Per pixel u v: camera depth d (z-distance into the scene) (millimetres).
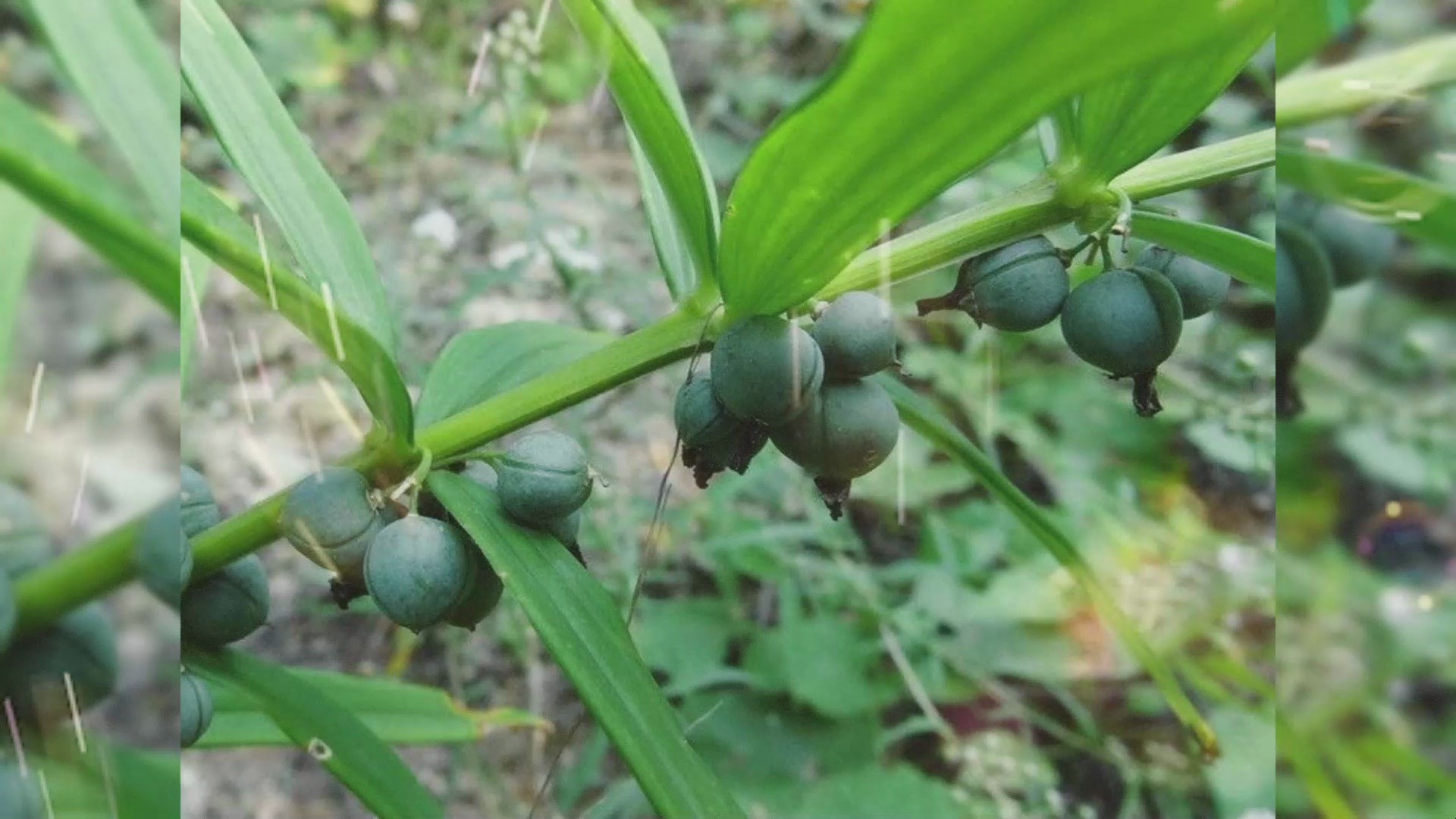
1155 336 134
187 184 123
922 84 99
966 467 153
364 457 133
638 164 148
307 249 137
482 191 415
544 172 434
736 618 347
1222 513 370
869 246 123
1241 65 124
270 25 453
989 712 351
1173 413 351
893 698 339
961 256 136
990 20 92
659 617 342
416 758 332
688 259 146
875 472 378
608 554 360
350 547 128
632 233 430
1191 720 155
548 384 135
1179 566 356
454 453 133
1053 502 394
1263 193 336
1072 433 382
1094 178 134
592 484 132
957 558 377
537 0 381
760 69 459
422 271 406
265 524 129
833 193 113
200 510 131
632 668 124
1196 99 127
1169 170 139
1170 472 377
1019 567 361
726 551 351
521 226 391
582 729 337
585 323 355
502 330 156
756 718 332
